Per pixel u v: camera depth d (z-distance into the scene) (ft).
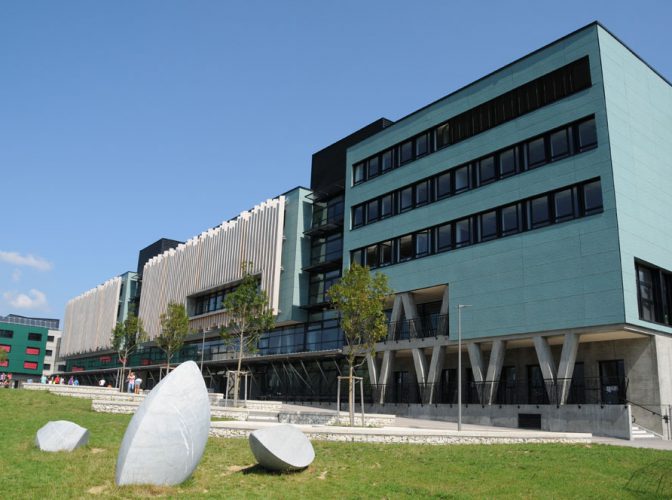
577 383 106.11
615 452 66.44
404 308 131.34
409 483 47.19
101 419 78.43
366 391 142.51
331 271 163.73
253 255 179.22
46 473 43.37
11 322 442.50
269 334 180.04
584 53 106.32
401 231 135.74
